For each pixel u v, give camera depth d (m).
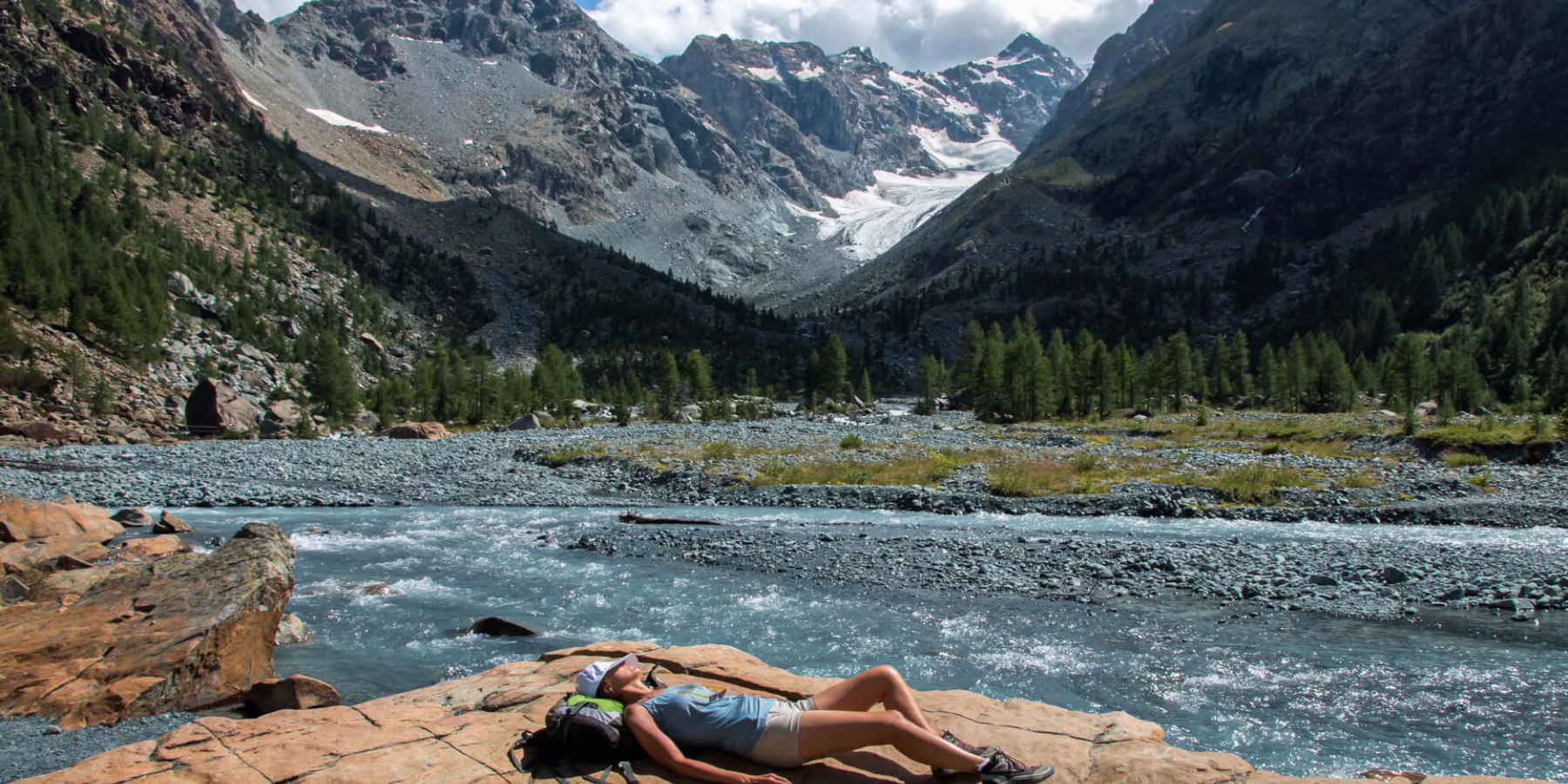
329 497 31.69
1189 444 46.59
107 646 9.73
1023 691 10.12
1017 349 92.75
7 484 31.45
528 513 28.55
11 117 137.88
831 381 127.38
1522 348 109.88
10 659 9.52
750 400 115.62
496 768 5.84
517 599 15.19
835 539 21.14
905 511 28.67
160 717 8.84
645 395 128.12
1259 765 7.90
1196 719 9.12
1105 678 10.60
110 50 192.62
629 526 24.62
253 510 29.22
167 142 183.50
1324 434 46.56
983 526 24.86
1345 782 5.40
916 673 10.84
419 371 102.12
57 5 190.50
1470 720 8.98
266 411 79.69
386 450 48.75
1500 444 35.91
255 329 109.56
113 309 78.69
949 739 5.96
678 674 8.14
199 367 86.88
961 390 136.38
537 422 85.94
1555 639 12.10
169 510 28.92
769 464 37.59
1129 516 27.22
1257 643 12.11
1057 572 17.09
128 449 48.91
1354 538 22.36
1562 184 160.88
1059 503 28.44
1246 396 115.62
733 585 16.42
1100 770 5.70
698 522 25.44
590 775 5.75
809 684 7.55
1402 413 86.44
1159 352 95.94
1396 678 10.44
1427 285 156.12
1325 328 173.88
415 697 7.62
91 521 20.98
